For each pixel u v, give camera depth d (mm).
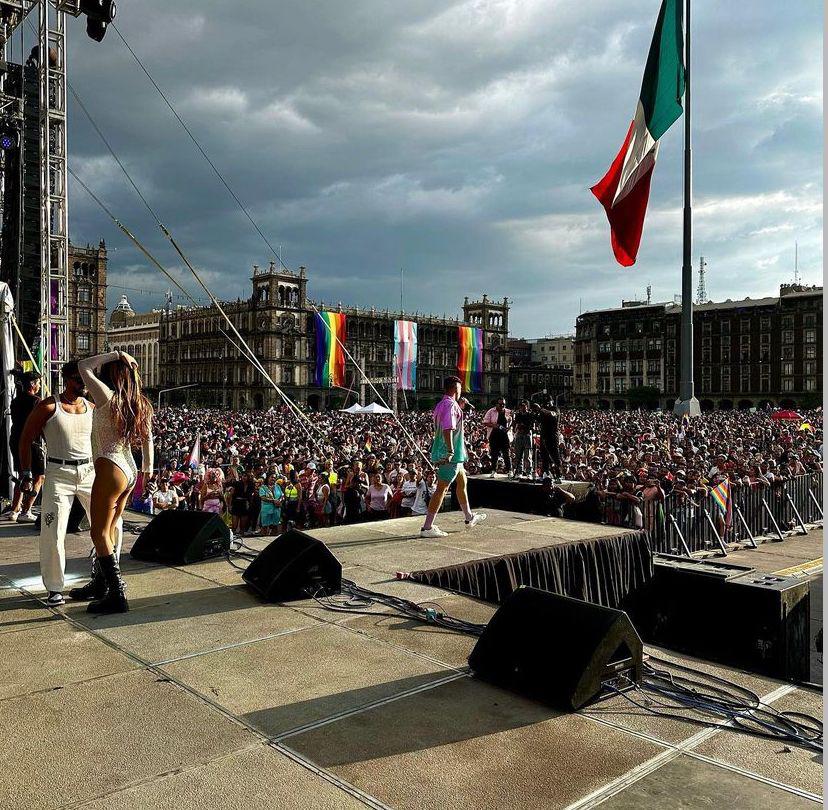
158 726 2898
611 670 3209
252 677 3434
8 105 11914
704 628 7039
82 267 93938
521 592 3578
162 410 56656
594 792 2396
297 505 15172
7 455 8023
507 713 3051
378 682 3385
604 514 12938
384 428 38156
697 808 2289
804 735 2824
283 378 103188
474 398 126062
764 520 16609
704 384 114062
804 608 6824
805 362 103625
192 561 5777
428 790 2412
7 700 3148
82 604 4660
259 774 2518
